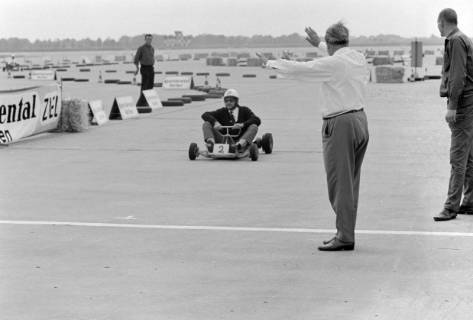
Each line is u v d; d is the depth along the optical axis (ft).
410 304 23.81
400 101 115.65
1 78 208.54
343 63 29.71
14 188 45.60
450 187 36.14
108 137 73.26
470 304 23.80
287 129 79.00
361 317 22.65
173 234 33.42
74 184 46.93
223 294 24.89
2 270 27.76
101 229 34.47
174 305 23.81
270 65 29.96
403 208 39.09
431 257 29.30
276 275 26.99
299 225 35.17
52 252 30.35
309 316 22.74
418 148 63.05
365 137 30.35
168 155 60.34
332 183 30.27
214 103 118.73
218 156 56.90
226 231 34.01
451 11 35.29
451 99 34.86
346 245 30.30
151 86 110.42
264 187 45.65
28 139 71.97
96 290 25.36
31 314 23.07
